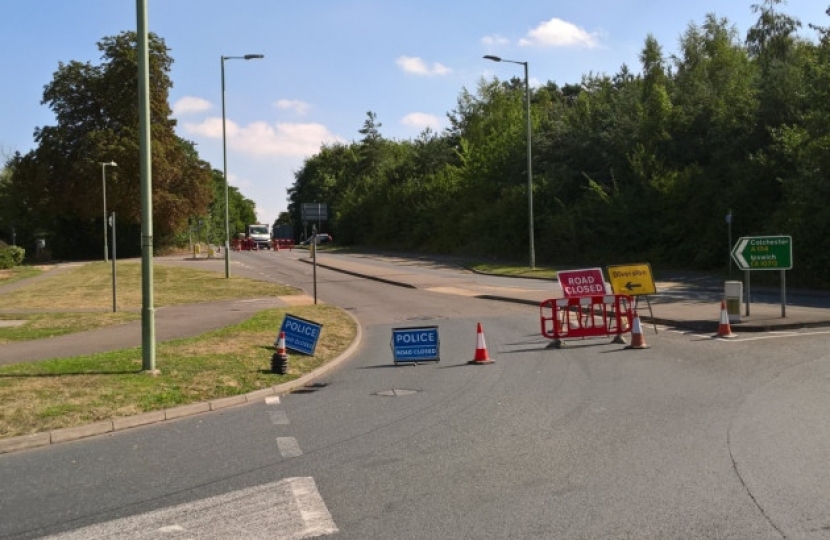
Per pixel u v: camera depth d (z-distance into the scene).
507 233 47.66
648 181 38.00
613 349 13.62
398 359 12.88
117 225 62.00
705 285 27.41
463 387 10.44
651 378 10.53
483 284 31.23
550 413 8.52
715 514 5.09
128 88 58.25
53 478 6.47
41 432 7.89
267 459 6.91
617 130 43.41
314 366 12.47
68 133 57.56
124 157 55.44
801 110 31.98
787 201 28.27
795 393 9.11
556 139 48.69
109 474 6.56
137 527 5.18
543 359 12.75
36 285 33.91
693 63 44.75
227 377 10.90
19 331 16.70
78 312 21.75
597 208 40.66
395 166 78.56
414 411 8.92
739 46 43.59
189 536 4.98
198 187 62.00
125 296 27.31
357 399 9.85
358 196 84.69
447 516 5.21
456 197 61.03
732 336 14.58
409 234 69.56
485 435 7.58
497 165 54.62
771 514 5.06
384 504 5.51
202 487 6.09
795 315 16.66
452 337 16.16
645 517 5.06
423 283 32.09
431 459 6.74
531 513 5.22
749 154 32.56
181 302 24.81
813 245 26.02
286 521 5.20
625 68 55.78
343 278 36.03
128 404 9.10
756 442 6.91
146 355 11.08
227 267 35.41
